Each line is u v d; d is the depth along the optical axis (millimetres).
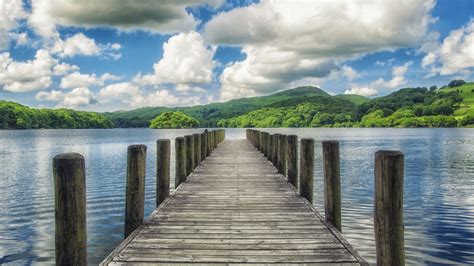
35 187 16797
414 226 10102
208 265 4656
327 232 5930
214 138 22688
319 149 36406
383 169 4027
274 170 12797
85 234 4195
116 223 10492
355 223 10203
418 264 7582
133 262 4695
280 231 5980
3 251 8391
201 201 8078
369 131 109875
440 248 8430
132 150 6102
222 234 5820
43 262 7785
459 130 109062
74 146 49062
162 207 7516
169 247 5227
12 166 25812
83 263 4141
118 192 15281
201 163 14867
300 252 5066
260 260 4785
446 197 14008
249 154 18953
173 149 37531
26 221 10844
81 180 4129
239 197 8477
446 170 21984
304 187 8414
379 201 4074
